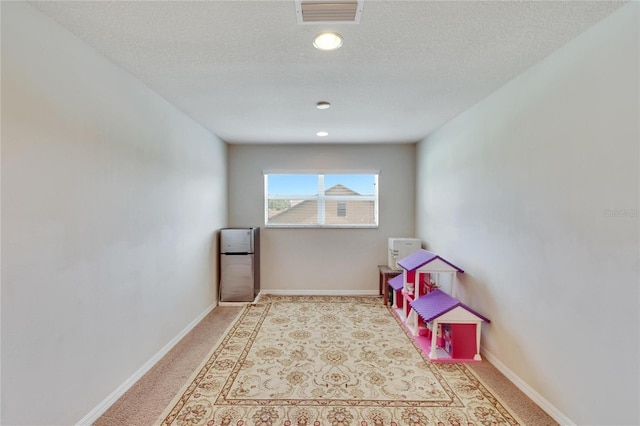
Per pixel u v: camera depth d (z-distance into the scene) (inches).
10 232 52.9
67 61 64.2
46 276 59.6
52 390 60.9
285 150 184.1
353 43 69.7
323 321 138.6
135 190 88.7
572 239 68.3
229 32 65.0
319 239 185.3
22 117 54.9
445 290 135.1
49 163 60.2
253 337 120.7
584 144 65.1
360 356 105.0
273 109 117.1
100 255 74.2
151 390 84.6
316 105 112.5
